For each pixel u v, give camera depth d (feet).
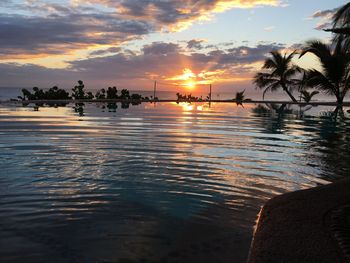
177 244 9.77
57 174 16.89
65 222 11.23
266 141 29.22
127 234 10.42
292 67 96.94
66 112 55.98
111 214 11.96
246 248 9.57
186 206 12.87
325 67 73.31
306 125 43.32
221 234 10.52
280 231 9.82
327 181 16.63
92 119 45.37
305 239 9.26
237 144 27.20
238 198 13.93
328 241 9.11
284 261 8.07
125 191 14.51
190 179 16.51
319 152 24.18
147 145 25.53
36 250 9.32
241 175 17.46
